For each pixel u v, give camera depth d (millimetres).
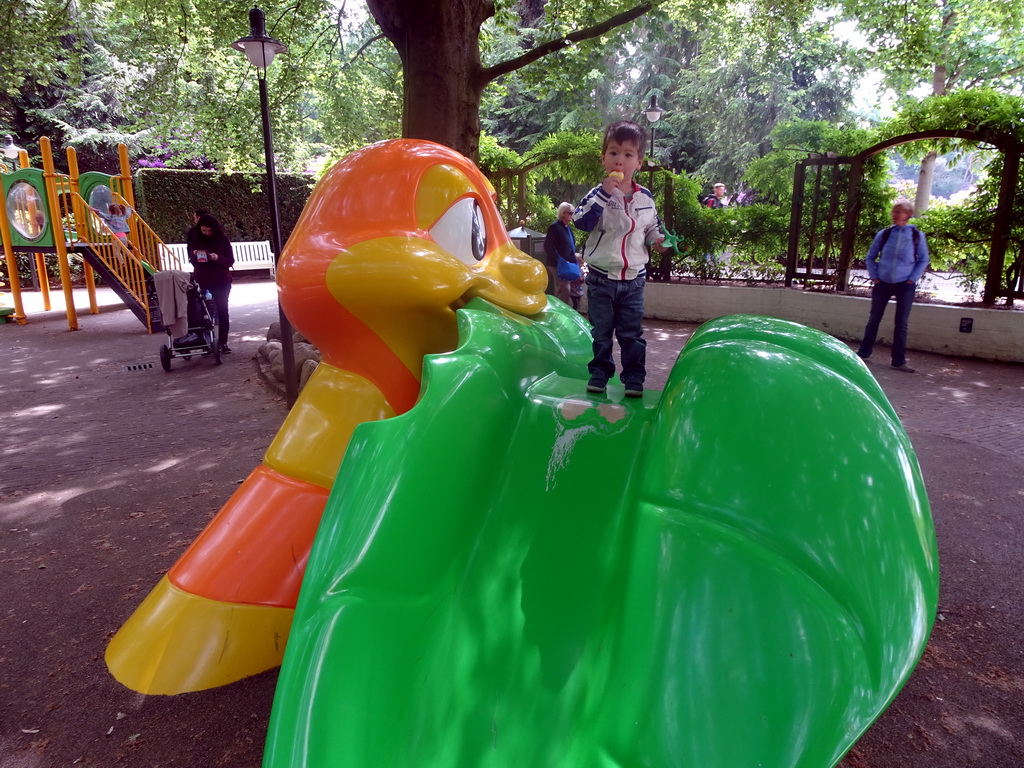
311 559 1693
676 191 12070
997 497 4371
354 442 1812
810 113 28000
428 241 2307
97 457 5352
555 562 1664
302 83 12109
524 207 14102
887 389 7090
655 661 1262
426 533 1683
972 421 5988
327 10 10875
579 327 3027
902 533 1408
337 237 2318
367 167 2434
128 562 3670
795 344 1896
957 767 2197
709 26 11125
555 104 27406
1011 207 8703
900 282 7785
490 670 1504
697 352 1833
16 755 2285
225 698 2562
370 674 1444
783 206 11867
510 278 2697
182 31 11039
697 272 12414
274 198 6469
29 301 16219
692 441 1528
